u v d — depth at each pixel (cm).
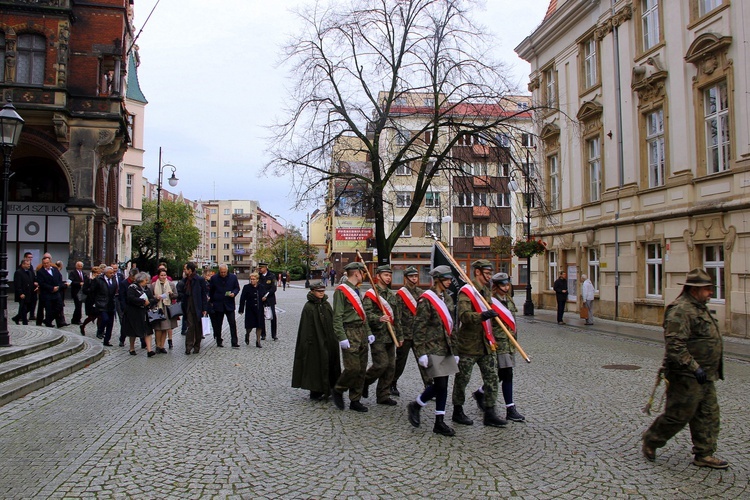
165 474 486
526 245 2262
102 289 1339
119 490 449
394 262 4972
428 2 2055
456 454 544
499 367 674
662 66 1834
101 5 2611
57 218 2897
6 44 2433
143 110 4512
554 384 901
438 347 622
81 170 2534
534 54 2686
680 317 496
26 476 479
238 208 13888
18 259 2850
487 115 2100
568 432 623
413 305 790
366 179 2119
